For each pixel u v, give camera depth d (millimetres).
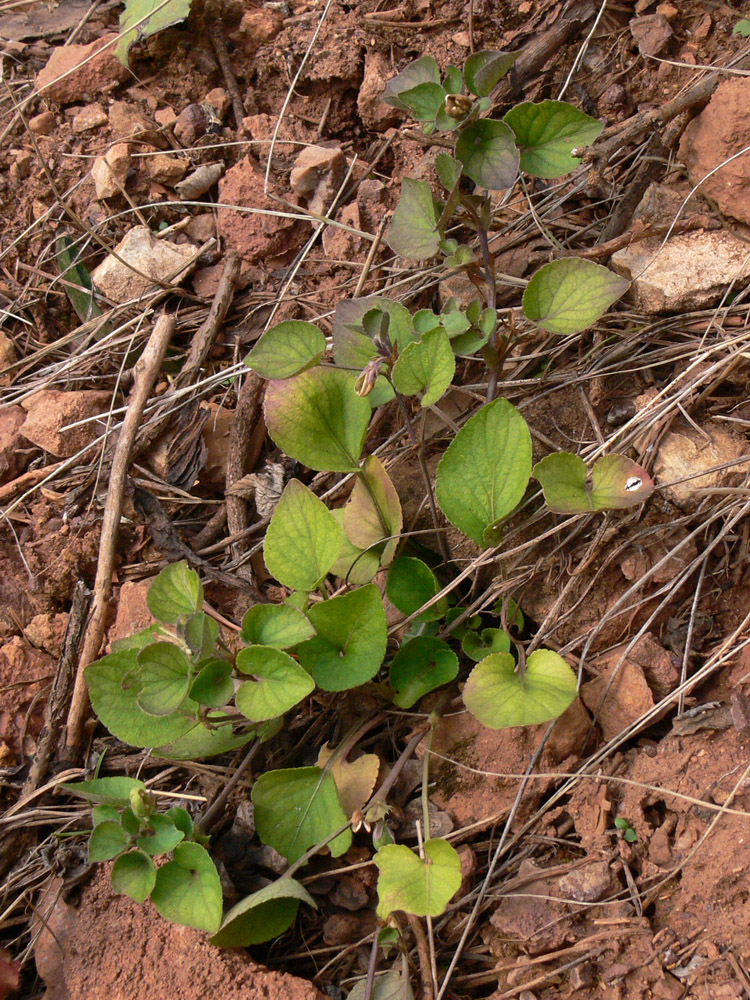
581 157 591
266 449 638
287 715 601
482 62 575
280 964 573
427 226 593
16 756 603
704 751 573
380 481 593
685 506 588
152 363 628
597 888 562
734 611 594
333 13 680
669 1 643
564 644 595
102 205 674
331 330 639
